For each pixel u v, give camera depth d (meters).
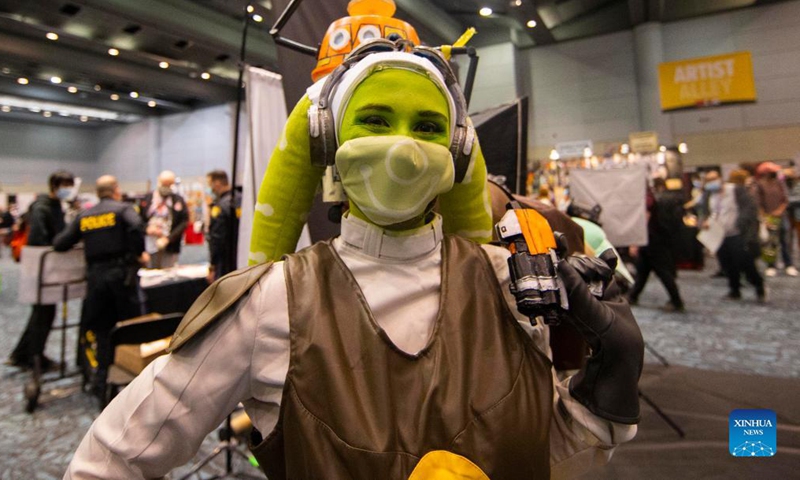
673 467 1.69
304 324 0.49
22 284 2.50
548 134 11.21
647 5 9.48
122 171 16.28
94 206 2.50
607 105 10.66
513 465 0.46
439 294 0.55
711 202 5.64
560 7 9.77
